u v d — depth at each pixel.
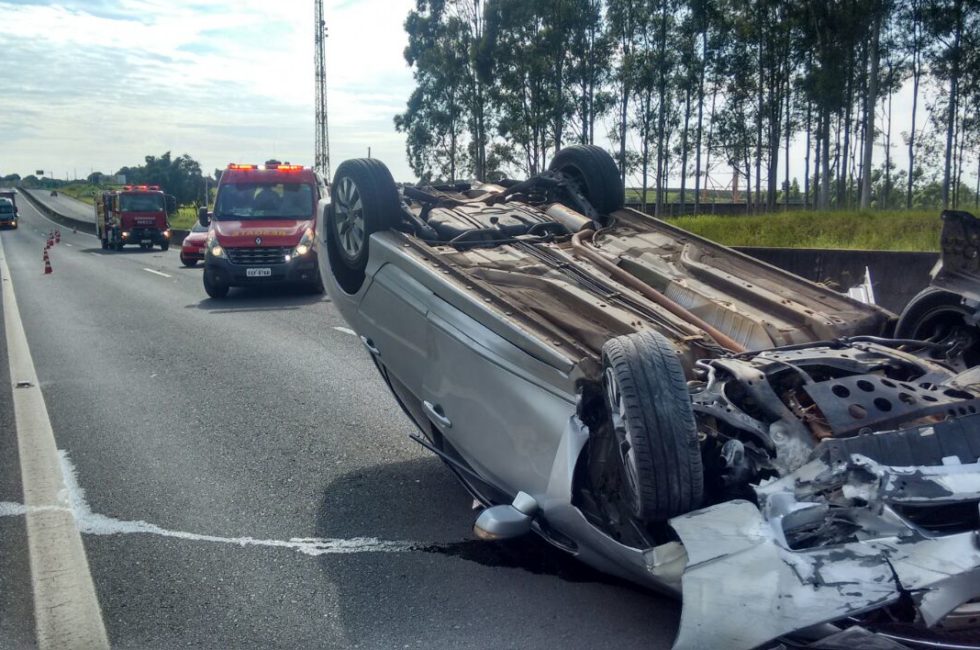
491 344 4.52
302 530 5.22
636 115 34.03
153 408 8.24
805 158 32.72
